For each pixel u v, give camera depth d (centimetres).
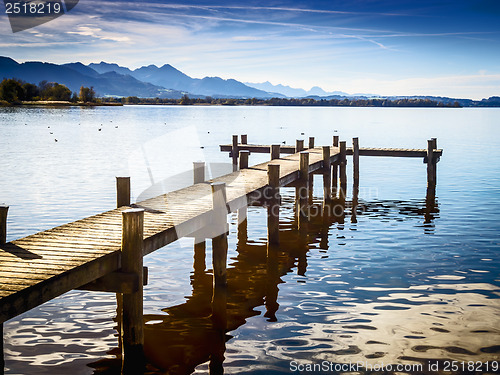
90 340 767
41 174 2411
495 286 1004
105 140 4497
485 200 1905
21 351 727
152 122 8200
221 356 729
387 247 1302
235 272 1124
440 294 962
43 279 579
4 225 743
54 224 1448
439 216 1658
